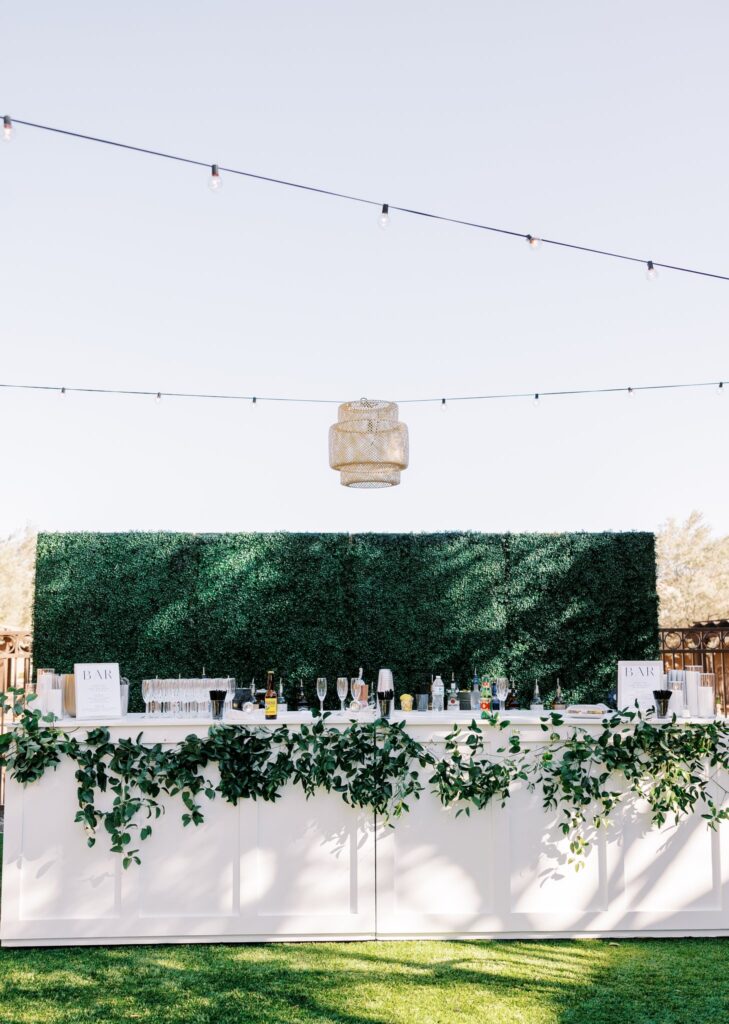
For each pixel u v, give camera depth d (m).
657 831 4.52
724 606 18.02
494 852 4.47
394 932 4.41
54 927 4.31
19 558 18.70
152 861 4.38
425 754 4.46
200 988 3.82
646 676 4.76
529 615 7.01
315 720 4.48
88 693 4.45
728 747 4.55
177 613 6.88
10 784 4.34
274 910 4.39
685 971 4.01
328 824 4.43
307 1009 3.60
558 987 3.83
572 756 4.49
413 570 7.01
